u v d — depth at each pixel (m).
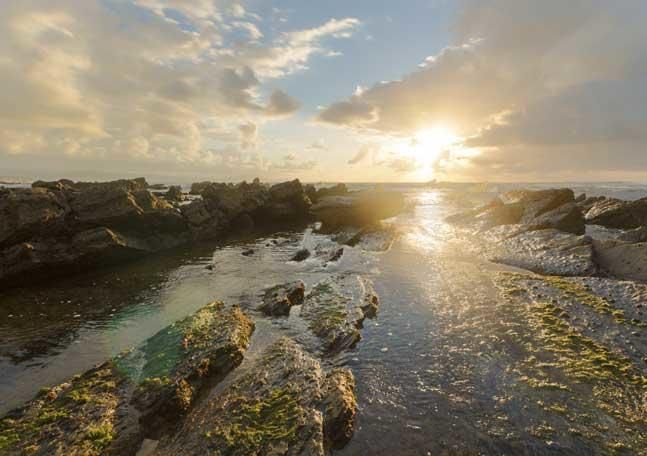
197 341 14.07
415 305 19.55
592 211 49.34
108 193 30.25
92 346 15.25
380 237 38.53
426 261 29.36
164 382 11.51
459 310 18.58
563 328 15.64
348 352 14.58
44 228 24.67
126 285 23.45
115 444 9.61
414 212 66.25
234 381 12.20
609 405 10.73
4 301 20.34
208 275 25.83
